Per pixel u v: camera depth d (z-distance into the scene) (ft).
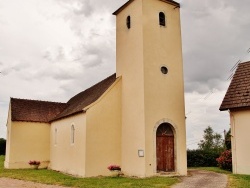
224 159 67.92
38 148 85.20
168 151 58.54
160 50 60.64
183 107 61.11
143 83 57.16
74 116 67.05
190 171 64.23
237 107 54.29
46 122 87.20
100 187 44.04
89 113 60.18
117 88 63.93
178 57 62.85
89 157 58.85
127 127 60.85
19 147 83.15
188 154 80.64
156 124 57.16
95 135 60.08
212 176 53.67
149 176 54.44
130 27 63.57
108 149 60.90
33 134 85.35
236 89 57.41
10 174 66.08
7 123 90.48
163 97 58.95
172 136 59.62
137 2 61.72
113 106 62.90
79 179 53.88
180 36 64.18
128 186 44.06
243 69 60.44
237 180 46.44
